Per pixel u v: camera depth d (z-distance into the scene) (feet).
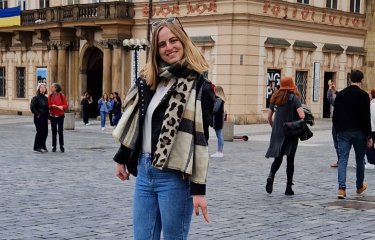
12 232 26.27
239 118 111.04
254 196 36.91
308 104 126.41
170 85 14.53
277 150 36.99
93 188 39.29
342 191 36.27
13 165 51.83
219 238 25.58
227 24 111.14
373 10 138.92
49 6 144.15
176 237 14.61
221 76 112.57
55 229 26.99
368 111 36.14
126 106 15.08
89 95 125.59
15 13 146.82
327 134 95.96
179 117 14.25
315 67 126.72
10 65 157.28
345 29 134.00
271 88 116.57
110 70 127.85
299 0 122.52
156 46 14.60
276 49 116.47
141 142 14.80
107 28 126.62
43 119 64.23
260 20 112.16
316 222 29.25
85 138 85.10
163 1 121.70
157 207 14.79
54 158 58.18
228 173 47.73
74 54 138.51
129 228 27.35
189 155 14.19
